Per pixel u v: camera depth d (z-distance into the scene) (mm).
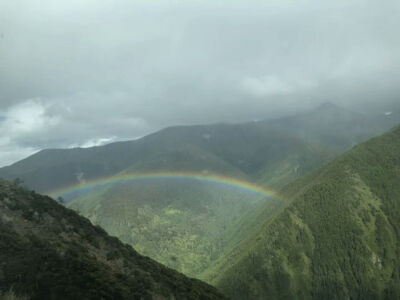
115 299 47156
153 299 56281
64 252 52812
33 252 48594
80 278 46719
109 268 57906
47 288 42281
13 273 42562
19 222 59250
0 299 37781
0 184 73438
